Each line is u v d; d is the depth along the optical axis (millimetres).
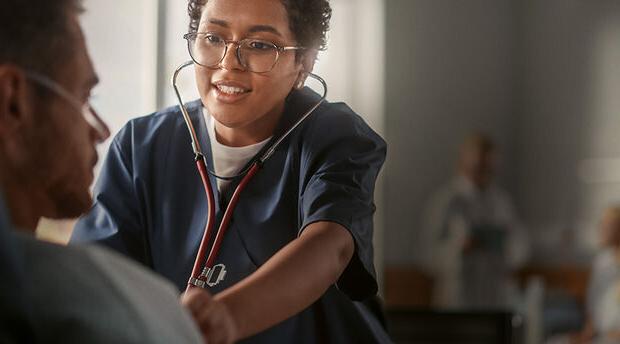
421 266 7918
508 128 8500
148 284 875
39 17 944
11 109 938
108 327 785
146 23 4738
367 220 1499
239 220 1647
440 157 8219
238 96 1534
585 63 7812
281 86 1559
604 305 5602
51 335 775
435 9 8219
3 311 760
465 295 6633
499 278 6664
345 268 1473
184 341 853
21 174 962
